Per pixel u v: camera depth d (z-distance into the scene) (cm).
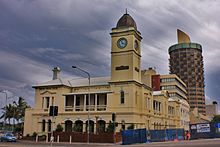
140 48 5719
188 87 17625
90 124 5366
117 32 5522
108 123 5181
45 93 5872
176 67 18225
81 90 5812
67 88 5847
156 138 4675
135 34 5491
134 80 5188
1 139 4934
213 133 5394
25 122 5909
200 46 18350
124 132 4069
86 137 4631
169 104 7575
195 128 5550
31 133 5788
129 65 5319
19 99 9325
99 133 4550
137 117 5206
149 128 5709
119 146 3512
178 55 18225
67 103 5847
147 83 7369
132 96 5147
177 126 7981
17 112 9138
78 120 5462
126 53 5394
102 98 5612
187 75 17800
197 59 17975
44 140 5112
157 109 6519
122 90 5250
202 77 17962
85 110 5475
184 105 9425
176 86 11994
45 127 5706
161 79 12144
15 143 4166
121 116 5147
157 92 7075
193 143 3400
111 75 5441
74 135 4753
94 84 5759
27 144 3869
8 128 9781
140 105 5438
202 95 17675
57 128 5222
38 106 5862
